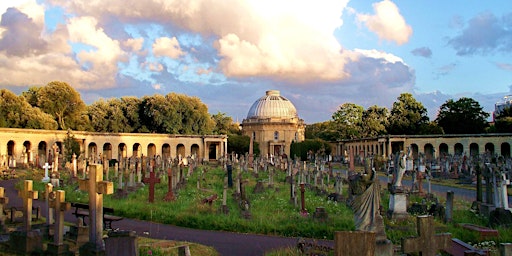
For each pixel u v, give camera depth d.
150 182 28.95
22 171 50.06
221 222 22.02
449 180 53.12
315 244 16.81
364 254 7.88
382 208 25.75
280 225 21.44
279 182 45.16
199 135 99.31
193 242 18.62
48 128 77.62
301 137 136.62
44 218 21.97
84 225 18.77
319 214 22.94
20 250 15.24
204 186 39.22
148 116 99.56
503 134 91.69
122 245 12.12
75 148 70.56
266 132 129.75
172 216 23.50
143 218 24.31
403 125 107.81
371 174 14.02
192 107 102.25
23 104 76.62
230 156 86.75
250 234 20.75
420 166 58.56
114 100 100.56
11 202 28.73
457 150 98.81
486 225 22.56
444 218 23.22
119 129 97.19
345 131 124.06
